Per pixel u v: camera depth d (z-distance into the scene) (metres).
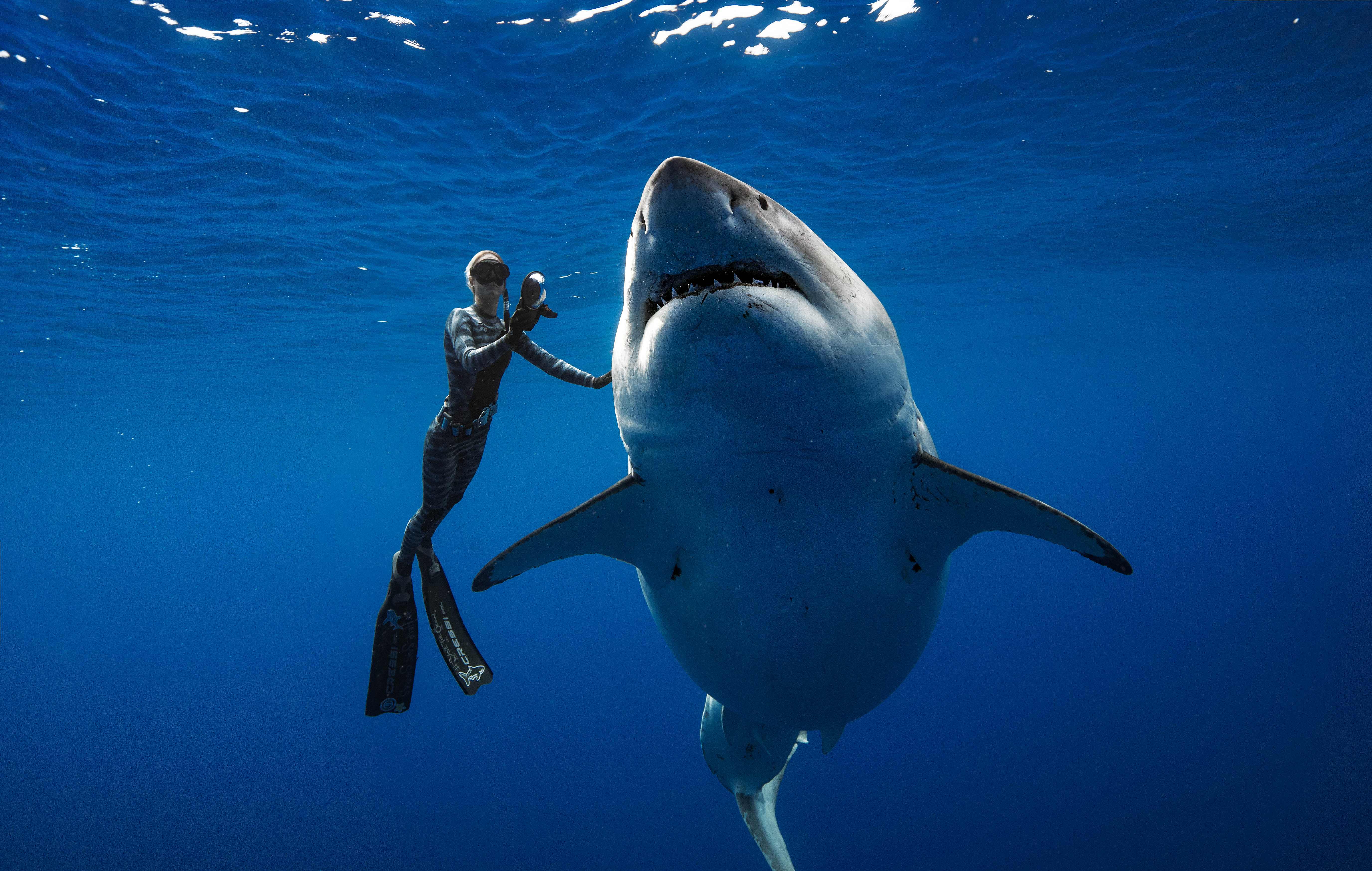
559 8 8.34
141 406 29.02
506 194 12.53
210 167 10.58
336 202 12.09
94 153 9.95
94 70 8.45
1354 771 20.84
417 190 12.03
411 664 4.77
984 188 14.23
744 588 2.89
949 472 2.75
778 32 9.03
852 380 2.43
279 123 9.77
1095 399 81.69
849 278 2.65
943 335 31.72
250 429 38.34
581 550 3.21
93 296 15.40
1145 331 34.38
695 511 2.78
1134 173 13.90
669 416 2.46
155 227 12.29
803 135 11.55
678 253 2.29
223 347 20.47
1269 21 9.25
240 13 7.91
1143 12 9.00
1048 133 12.00
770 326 2.18
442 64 9.05
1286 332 38.97
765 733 5.23
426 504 4.27
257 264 14.29
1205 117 11.72
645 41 9.02
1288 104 11.38
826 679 3.25
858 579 2.91
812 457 2.53
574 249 15.52
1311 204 16.44
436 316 19.12
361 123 9.98
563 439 60.69
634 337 2.54
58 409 28.33
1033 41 9.54
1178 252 19.80
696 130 11.10
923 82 10.33
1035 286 22.94
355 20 8.23
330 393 29.19
